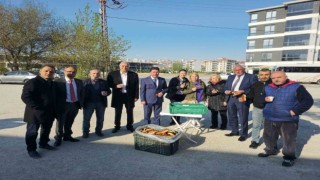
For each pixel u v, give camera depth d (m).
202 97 6.79
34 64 27.05
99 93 5.64
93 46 19.47
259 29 47.53
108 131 6.31
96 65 20.09
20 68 26.59
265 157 4.72
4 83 20.53
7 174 3.78
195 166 4.23
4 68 26.83
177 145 4.95
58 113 4.95
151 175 3.86
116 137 5.78
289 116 4.20
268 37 46.34
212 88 6.55
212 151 4.99
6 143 5.15
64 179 3.67
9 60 26.38
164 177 3.80
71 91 5.16
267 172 4.05
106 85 5.75
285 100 4.23
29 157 4.44
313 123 7.73
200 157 4.65
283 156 4.43
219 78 6.57
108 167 4.11
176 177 3.81
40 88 4.39
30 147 4.44
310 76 30.72
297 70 31.59
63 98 4.99
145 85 6.14
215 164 4.34
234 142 5.60
